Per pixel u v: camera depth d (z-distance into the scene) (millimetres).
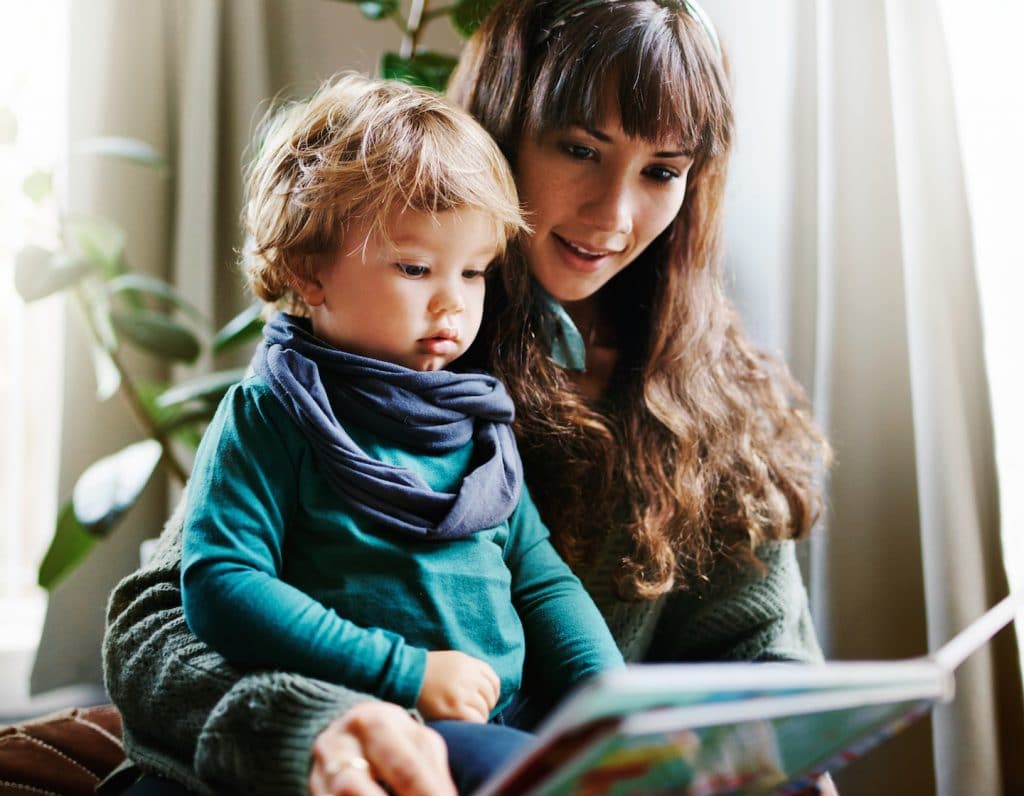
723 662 972
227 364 1757
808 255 1403
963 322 1267
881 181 1349
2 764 942
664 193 923
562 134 884
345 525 762
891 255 1347
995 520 1251
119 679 764
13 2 1716
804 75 1395
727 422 1016
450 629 768
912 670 592
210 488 753
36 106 1736
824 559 1361
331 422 770
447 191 782
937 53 1276
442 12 1362
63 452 1670
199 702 703
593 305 1037
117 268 1506
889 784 1320
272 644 690
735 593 983
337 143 809
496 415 860
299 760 627
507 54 934
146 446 1331
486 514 799
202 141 1681
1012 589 1254
